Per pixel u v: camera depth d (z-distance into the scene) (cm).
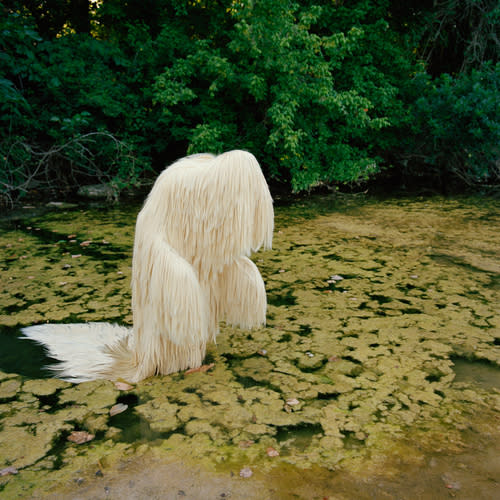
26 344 305
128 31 1011
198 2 1032
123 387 256
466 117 1011
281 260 489
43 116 874
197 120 974
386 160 1216
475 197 891
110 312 352
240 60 903
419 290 404
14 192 853
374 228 633
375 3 1059
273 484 185
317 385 259
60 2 1063
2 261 476
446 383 261
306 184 910
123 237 576
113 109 882
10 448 208
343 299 384
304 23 838
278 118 822
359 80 971
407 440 213
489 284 417
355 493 181
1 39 792
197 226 244
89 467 196
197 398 246
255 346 305
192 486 184
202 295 245
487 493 181
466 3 1226
